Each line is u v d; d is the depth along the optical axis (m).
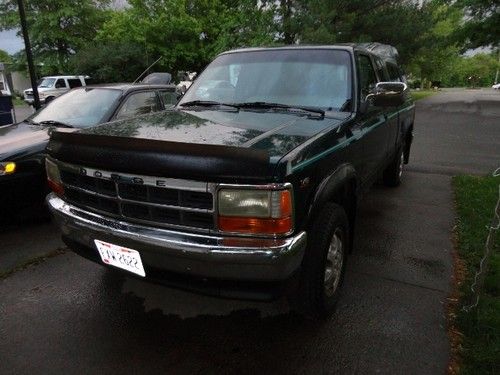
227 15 24.98
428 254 3.66
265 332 2.64
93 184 2.36
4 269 3.46
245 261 2.00
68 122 4.96
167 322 2.75
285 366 2.33
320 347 2.48
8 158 3.99
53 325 2.72
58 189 2.65
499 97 29.48
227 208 1.99
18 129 4.82
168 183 2.06
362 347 2.48
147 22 23.25
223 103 3.40
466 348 2.43
